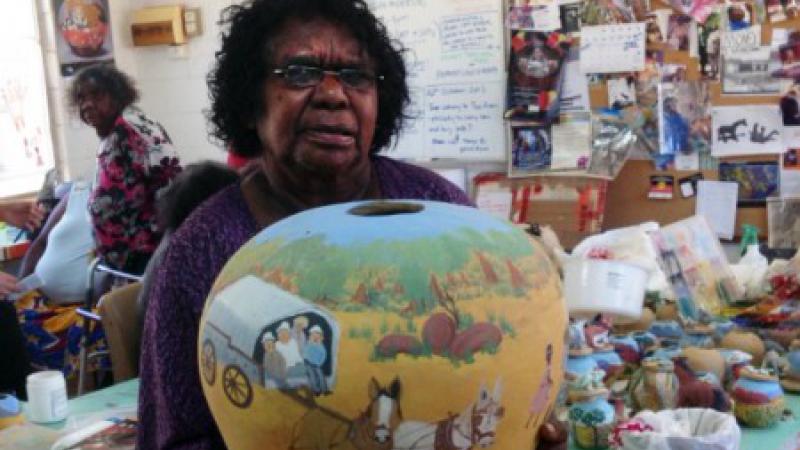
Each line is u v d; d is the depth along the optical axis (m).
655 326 1.72
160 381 0.88
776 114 2.95
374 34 0.98
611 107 3.19
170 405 0.88
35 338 3.16
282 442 0.61
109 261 3.19
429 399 0.58
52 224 3.54
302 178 0.97
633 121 3.16
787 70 2.91
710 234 1.93
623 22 3.12
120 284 3.18
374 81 0.98
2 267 3.77
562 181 3.29
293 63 0.91
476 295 0.61
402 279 0.60
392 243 0.63
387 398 0.58
